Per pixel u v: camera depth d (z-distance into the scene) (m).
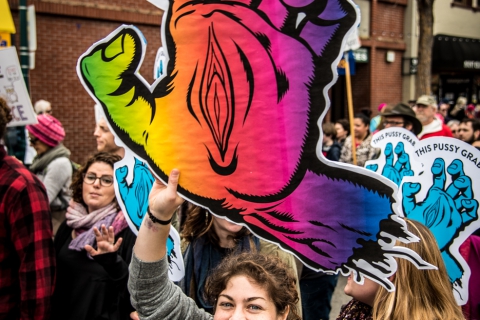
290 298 1.54
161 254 1.60
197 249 2.16
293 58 1.45
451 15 16.73
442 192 2.39
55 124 4.29
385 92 15.06
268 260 1.60
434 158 2.42
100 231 2.62
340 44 1.40
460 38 17.03
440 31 16.55
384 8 14.63
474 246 2.54
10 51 3.87
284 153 1.48
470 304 2.50
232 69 1.51
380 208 1.42
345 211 1.45
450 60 16.31
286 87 1.46
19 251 2.31
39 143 4.31
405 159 2.51
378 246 1.43
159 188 1.61
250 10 1.48
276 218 1.51
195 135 1.56
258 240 2.19
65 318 2.55
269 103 1.48
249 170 1.52
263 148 1.50
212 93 1.54
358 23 1.38
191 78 1.55
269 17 1.46
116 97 1.63
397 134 2.54
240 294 1.46
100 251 2.39
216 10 1.51
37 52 8.90
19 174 2.36
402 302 1.62
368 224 1.44
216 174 1.54
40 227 2.34
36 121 3.96
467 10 17.23
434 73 17.00
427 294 1.64
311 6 1.42
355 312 1.83
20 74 3.90
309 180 1.47
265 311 1.45
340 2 1.39
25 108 3.95
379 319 1.63
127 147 1.63
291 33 1.44
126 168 2.03
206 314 1.73
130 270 1.62
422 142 2.46
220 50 1.52
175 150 1.58
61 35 9.13
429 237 1.70
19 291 2.36
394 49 15.04
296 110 1.46
